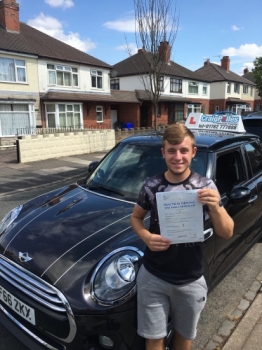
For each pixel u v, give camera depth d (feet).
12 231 8.26
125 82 104.58
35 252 7.12
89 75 78.84
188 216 5.09
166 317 5.69
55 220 8.30
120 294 5.96
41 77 67.62
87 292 6.10
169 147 5.17
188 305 5.51
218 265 9.03
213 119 13.30
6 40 63.93
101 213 8.39
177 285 5.41
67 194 10.11
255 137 13.24
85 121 78.38
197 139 10.23
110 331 5.90
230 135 11.45
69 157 44.16
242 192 9.00
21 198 22.84
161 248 5.21
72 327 5.96
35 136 40.06
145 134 12.28
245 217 10.68
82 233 7.49
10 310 7.12
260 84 100.63
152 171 9.84
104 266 6.35
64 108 72.95
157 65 40.47
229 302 9.86
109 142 52.95
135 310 5.97
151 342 5.70
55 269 6.57
